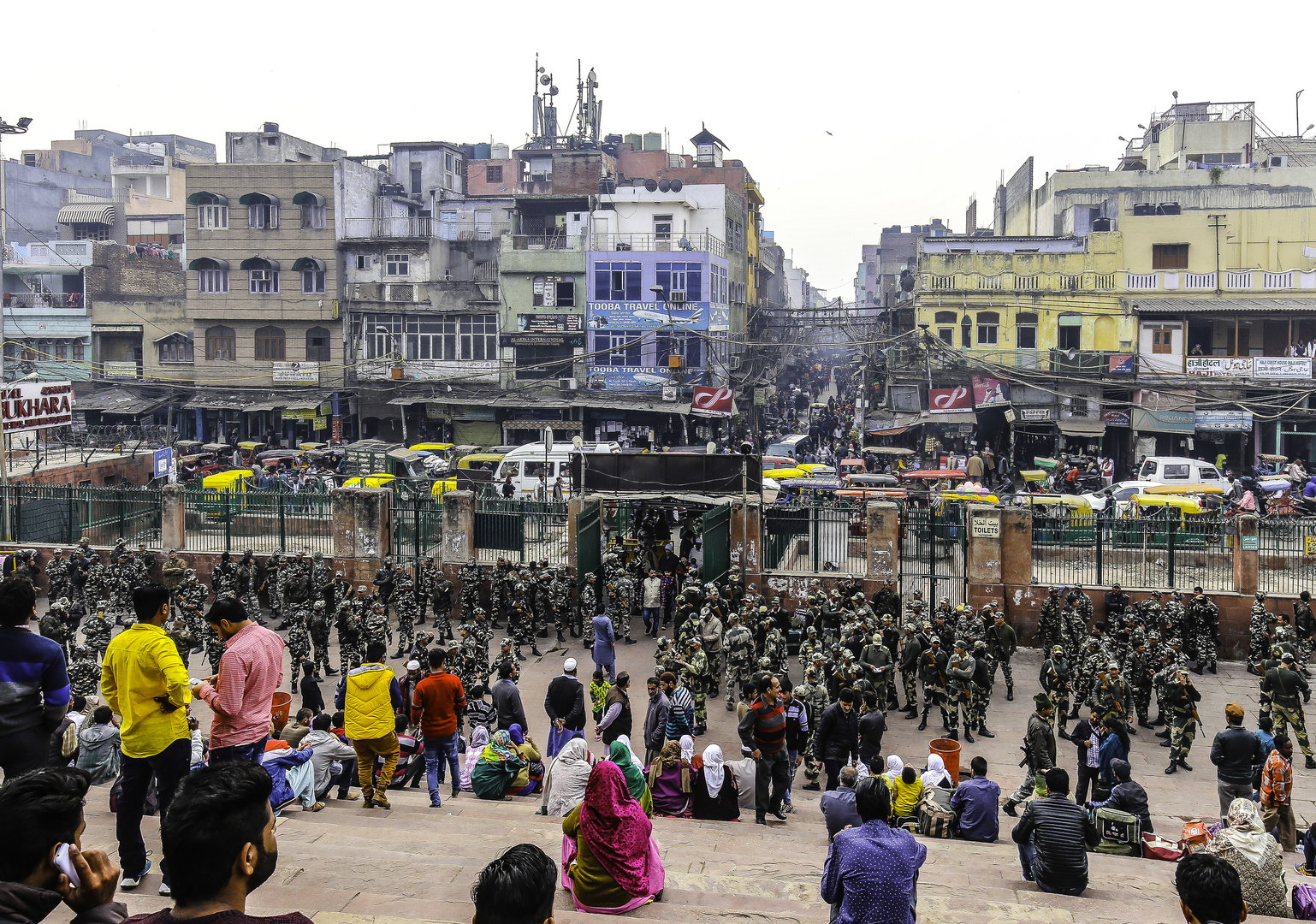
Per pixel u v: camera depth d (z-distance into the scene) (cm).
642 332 5175
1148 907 884
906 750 1780
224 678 715
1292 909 859
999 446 4750
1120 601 2344
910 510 2644
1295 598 2316
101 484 3909
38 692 646
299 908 676
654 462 2689
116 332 5709
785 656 2047
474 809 1173
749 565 2606
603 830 775
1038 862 957
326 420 5422
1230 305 4494
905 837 636
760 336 6950
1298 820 1495
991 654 2062
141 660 675
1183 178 5503
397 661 2228
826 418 5941
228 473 3672
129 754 684
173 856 356
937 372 4797
